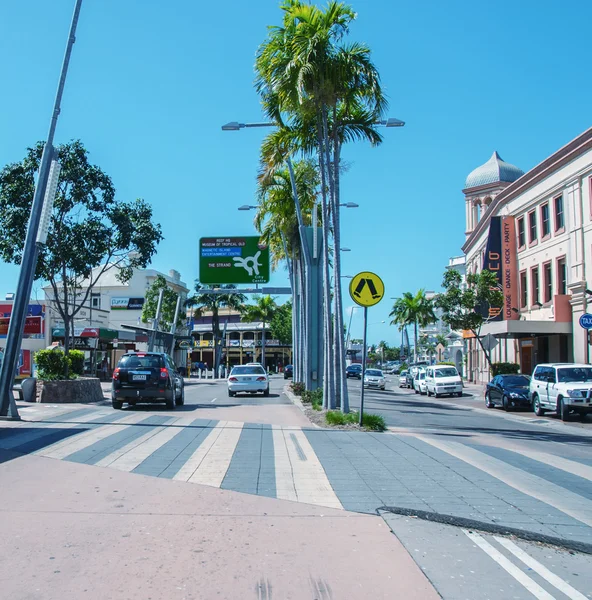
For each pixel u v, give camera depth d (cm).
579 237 3025
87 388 2148
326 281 1778
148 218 2370
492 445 1248
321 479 832
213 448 1058
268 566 513
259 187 2780
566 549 570
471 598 457
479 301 3409
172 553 538
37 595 446
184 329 6097
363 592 465
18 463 890
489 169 5391
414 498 736
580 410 2053
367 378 4738
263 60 1648
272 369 9350
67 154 2159
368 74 1582
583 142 2966
